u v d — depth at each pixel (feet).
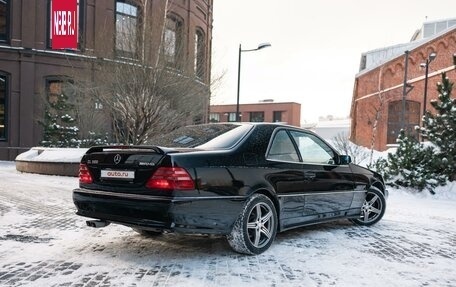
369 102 95.66
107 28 53.88
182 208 14.43
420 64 80.07
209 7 100.99
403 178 41.70
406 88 82.17
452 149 41.24
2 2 75.92
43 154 50.96
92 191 16.31
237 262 15.83
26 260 15.69
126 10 82.07
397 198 37.93
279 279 14.03
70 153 49.24
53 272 14.34
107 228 21.11
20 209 26.05
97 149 16.78
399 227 23.62
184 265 15.34
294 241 19.31
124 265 15.24
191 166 14.88
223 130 18.28
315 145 20.68
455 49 77.36
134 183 15.24
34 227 21.20
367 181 23.09
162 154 14.84
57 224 22.00
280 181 17.80
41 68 76.74
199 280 13.74
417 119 86.69
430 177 40.65
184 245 18.22
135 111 44.57
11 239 18.71
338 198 21.02
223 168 15.78
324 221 20.48
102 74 45.73
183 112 47.32
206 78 53.47
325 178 20.12
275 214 17.60
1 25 76.07
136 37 46.52
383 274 14.89
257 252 16.79
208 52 56.03
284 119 213.46
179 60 47.85
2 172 52.37
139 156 15.31
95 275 14.07
